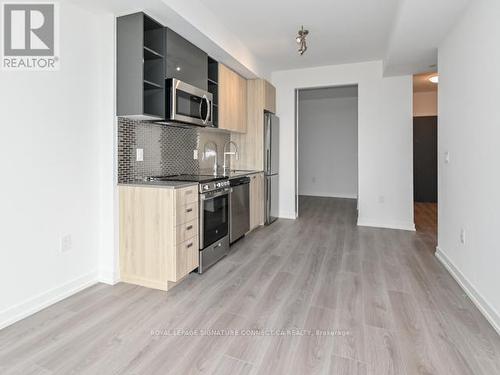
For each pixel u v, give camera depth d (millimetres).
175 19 2514
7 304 1870
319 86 4852
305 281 2551
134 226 2443
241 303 2162
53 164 2125
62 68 2164
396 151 4484
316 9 2920
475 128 2213
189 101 2879
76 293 2301
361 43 3791
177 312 2027
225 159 4551
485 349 1633
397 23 2736
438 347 1650
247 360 1550
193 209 2588
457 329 1827
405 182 4461
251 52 4078
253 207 4180
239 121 4195
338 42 3758
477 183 2174
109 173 2455
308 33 3473
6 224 1856
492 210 1933
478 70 2168
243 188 3717
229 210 3303
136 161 2723
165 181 2639
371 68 4539
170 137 3262
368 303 2158
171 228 2318
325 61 4527
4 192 1843
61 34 2152
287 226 4609
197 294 2301
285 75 5047
